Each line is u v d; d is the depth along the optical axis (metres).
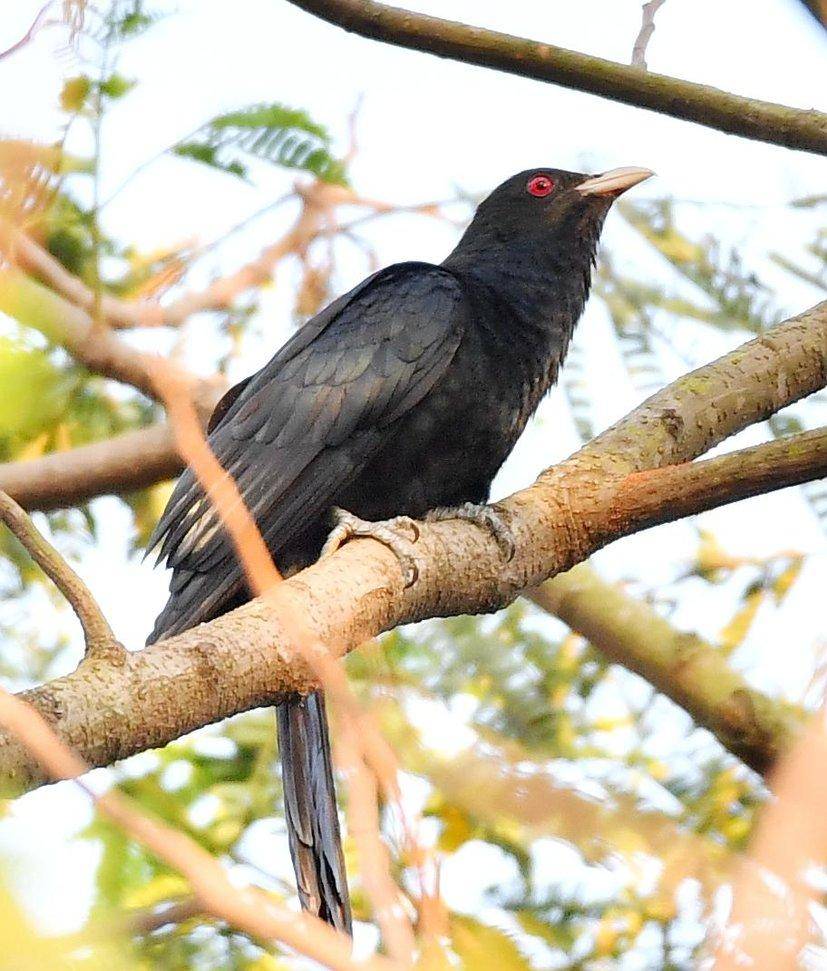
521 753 8.26
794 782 5.05
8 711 4.04
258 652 6.98
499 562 9.00
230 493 6.30
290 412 11.23
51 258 8.91
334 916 9.18
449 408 11.42
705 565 10.80
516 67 10.02
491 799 7.57
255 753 10.09
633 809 7.67
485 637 10.04
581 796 7.60
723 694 9.94
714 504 8.91
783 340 10.66
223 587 10.03
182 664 6.74
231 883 4.13
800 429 11.38
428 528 8.89
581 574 10.60
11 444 11.36
